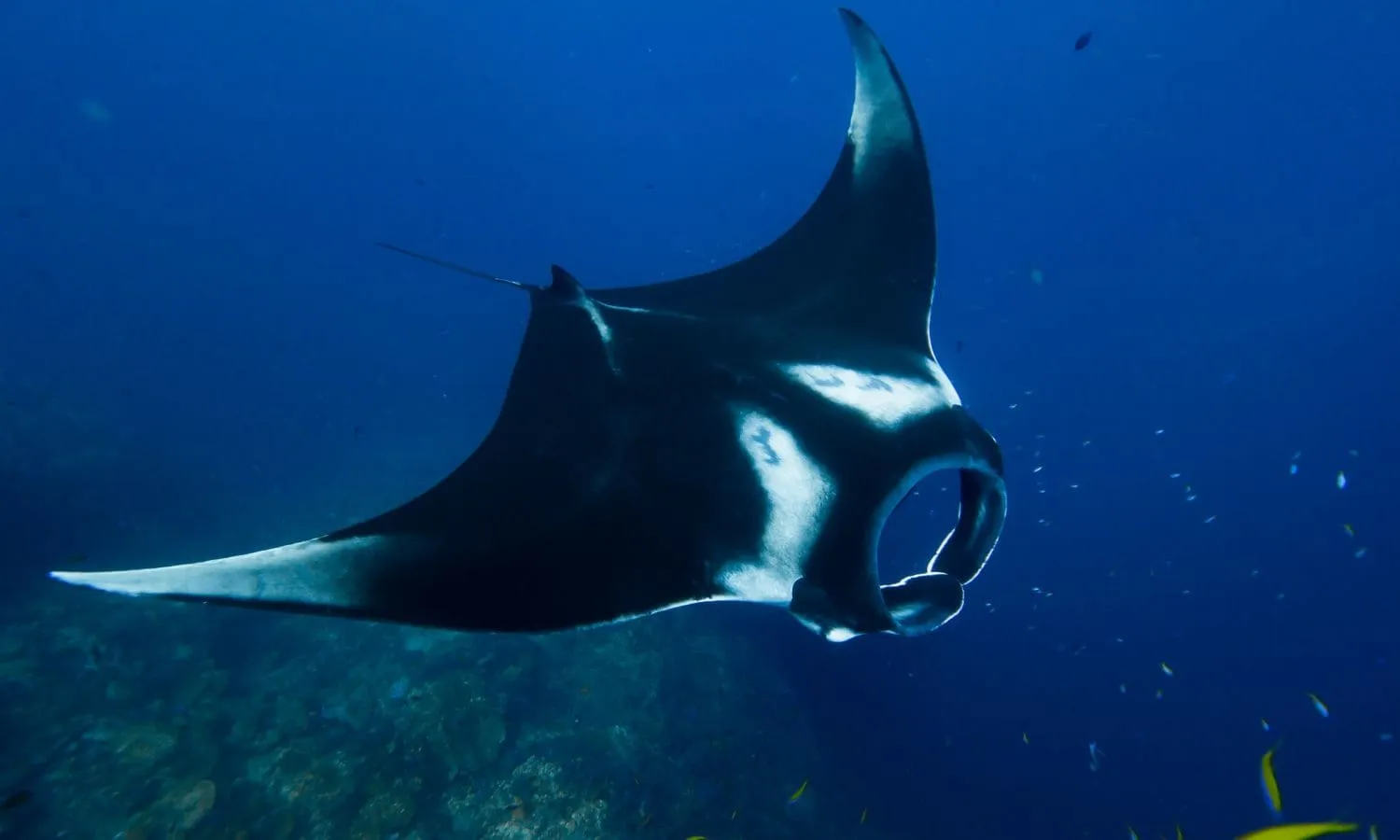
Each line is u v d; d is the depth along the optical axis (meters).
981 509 2.85
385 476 17.81
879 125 4.42
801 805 9.40
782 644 12.41
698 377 2.91
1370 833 3.98
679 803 8.32
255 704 8.56
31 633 9.36
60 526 12.36
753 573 2.25
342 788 7.26
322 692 8.83
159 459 16.31
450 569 2.20
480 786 7.67
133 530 13.20
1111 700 15.81
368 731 8.09
